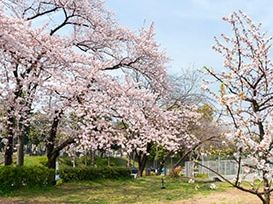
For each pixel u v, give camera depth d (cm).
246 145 715
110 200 1590
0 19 1283
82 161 3300
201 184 2175
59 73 1570
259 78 782
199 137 2484
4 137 1775
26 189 1719
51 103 1661
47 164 1961
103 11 1920
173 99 2491
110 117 1694
